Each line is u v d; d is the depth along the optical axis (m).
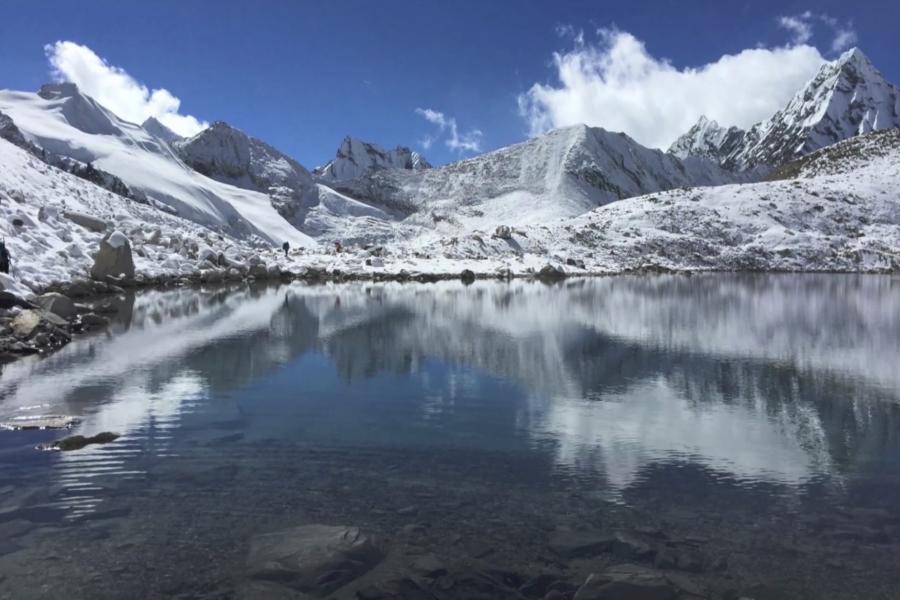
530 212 138.62
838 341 18.28
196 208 93.88
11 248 26.44
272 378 12.73
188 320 20.84
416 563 5.36
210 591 4.90
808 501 6.77
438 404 10.84
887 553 5.57
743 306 28.73
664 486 7.14
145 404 10.56
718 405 10.92
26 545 5.60
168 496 6.71
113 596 4.82
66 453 8.06
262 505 6.51
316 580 5.05
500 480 7.28
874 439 8.98
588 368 14.15
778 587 5.00
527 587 5.00
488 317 23.12
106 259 30.59
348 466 7.71
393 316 22.91
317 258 50.19
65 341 16.47
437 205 158.00
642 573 5.19
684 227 76.06
